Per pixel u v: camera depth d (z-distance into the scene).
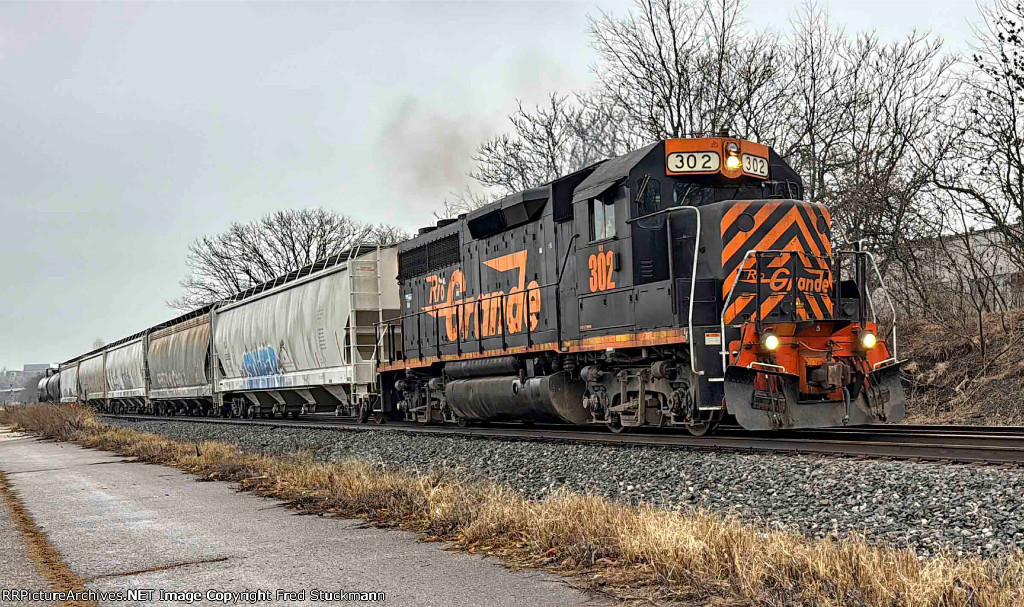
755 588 5.47
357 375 22.56
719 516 7.65
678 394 13.10
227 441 20.42
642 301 13.25
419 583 6.22
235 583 6.39
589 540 6.89
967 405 18.06
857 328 12.72
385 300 23.20
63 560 7.48
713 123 25.89
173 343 38.66
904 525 6.97
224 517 9.58
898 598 5.06
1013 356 18.61
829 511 7.68
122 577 6.73
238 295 33.25
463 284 18.77
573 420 15.66
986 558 5.95
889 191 22.97
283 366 27.22
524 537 7.39
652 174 13.52
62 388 66.38
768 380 12.02
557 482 10.42
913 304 23.17
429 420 20.34
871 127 25.09
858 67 25.56
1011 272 22.55
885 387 12.68
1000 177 20.08
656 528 6.64
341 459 14.41
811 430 14.41
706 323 12.49
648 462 10.55
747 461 9.93
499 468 11.73
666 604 5.47
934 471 8.56
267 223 59.12
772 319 12.66
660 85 27.09
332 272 24.00
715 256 12.89
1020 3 18.23
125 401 49.62
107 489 12.82
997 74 19.02
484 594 5.86
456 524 8.18
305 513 9.61
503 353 17.00
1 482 14.77
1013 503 7.11
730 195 13.89
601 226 14.15
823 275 13.25
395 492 9.80
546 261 15.77
